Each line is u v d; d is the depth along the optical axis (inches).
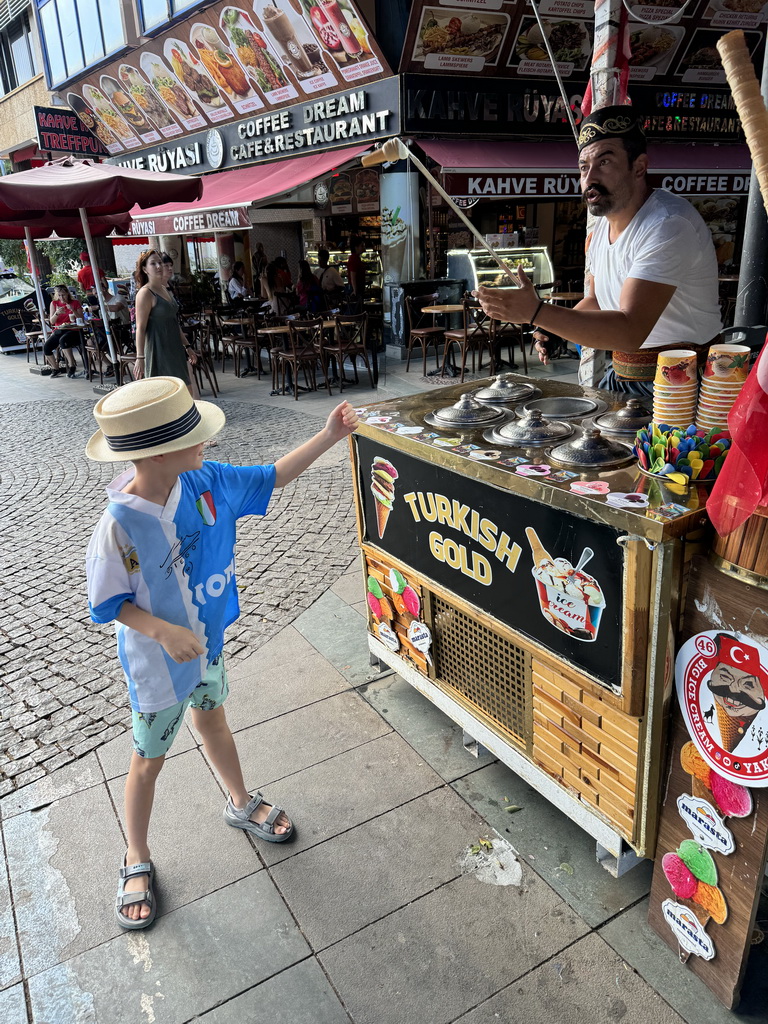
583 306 117.0
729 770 63.1
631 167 93.6
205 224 362.3
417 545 101.4
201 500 74.2
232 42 414.3
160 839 93.7
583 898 81.7
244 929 80.7
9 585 171.9
